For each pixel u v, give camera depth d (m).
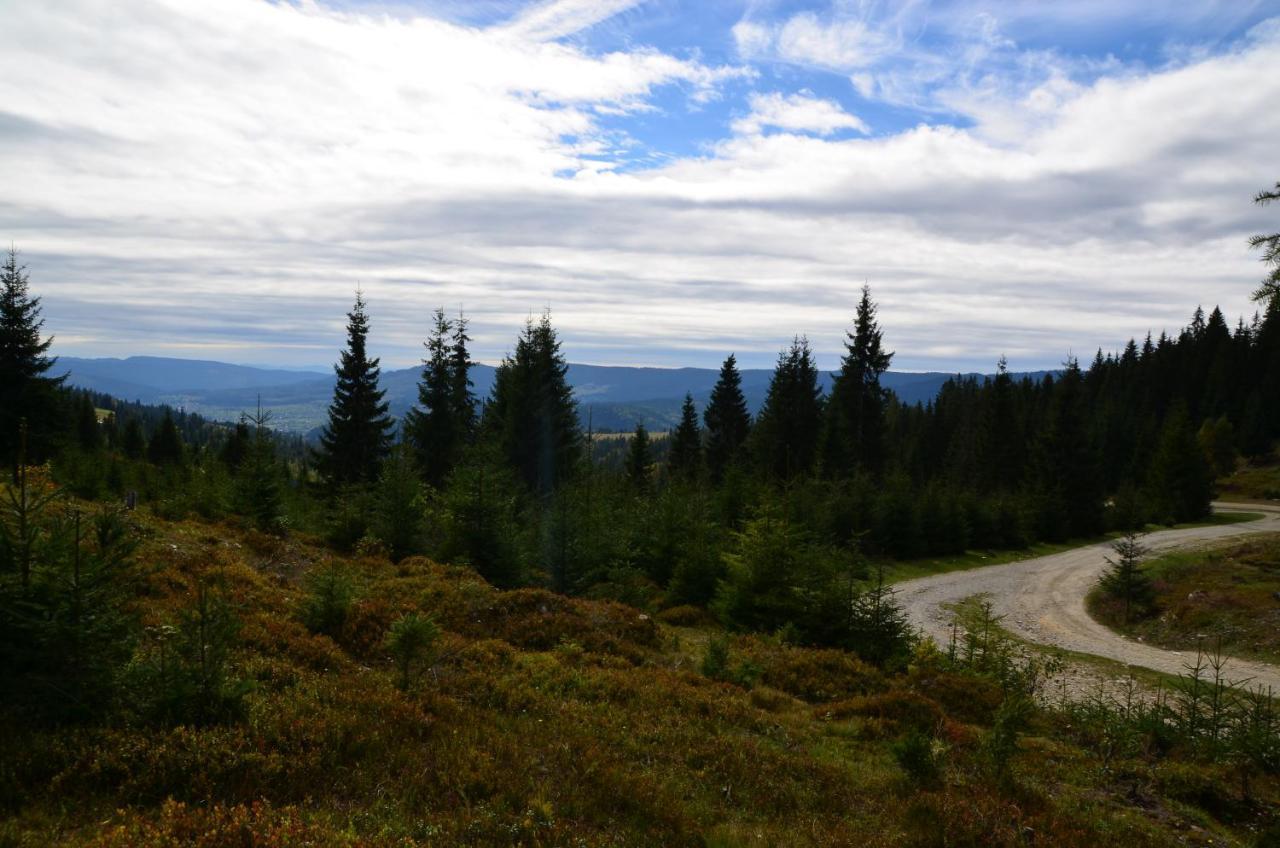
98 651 7.74
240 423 28.91
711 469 63.47
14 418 36.44
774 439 60.25
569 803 8.05
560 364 52.88
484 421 53.94
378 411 47.72
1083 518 61.91
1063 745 14.23
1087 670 25.52
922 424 105.44
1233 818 10.97
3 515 7.65
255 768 7.32
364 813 6.99
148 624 10.98
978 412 102.44
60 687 7.39
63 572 7.55
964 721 15.41
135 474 39.03
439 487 45.72
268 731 8.08
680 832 7.89
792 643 19.48
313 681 10.27
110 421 103.94
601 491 33.22
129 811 6.36
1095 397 118.75
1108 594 36.97
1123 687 23.16
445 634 15.12
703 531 28.45
